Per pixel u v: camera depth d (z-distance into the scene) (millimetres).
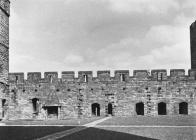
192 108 60594
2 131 30469
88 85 62500
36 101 63500
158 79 61531
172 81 61250
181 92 61000
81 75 62781
